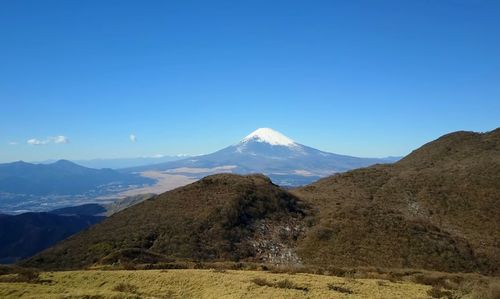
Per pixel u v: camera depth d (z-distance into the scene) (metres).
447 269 59.03
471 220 81.62
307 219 81.25
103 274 34.09
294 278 34.22
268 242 71.62
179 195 89.88
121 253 51.56
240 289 28.81
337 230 72.38
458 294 31.41
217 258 63.81
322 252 65.69
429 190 97.62
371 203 91.88
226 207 79.81
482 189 91.38
